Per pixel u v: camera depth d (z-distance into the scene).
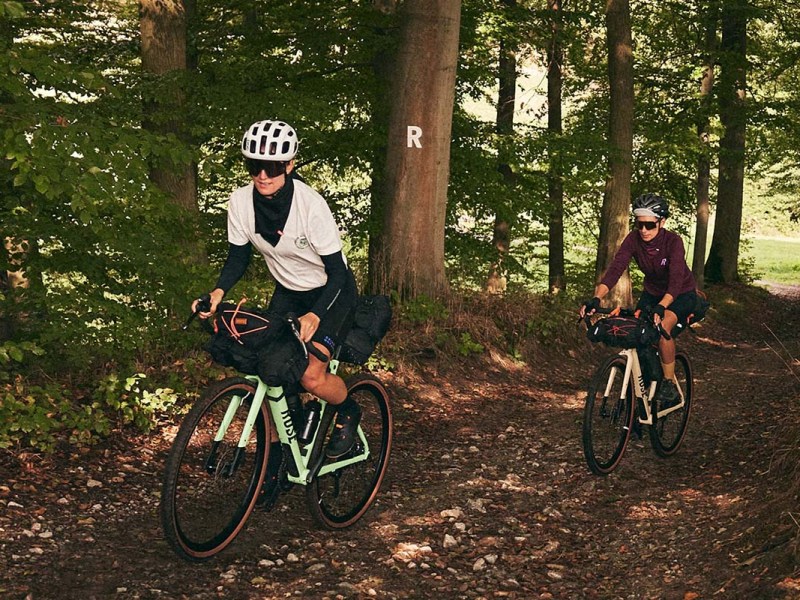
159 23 9.54
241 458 4.13
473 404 8.66
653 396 6.23
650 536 4.75
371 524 4.86
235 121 9.62
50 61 5.48
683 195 20.95
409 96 10.61
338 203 14.45
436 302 10.59
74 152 5.12
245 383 4.16
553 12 15.48
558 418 8.10
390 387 8.55
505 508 5.28
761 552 4.08
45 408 5.74
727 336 17.30
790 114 20.94
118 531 4.43
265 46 12.05
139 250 6.27
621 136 15.26
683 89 19.30
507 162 14.84
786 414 7.50
